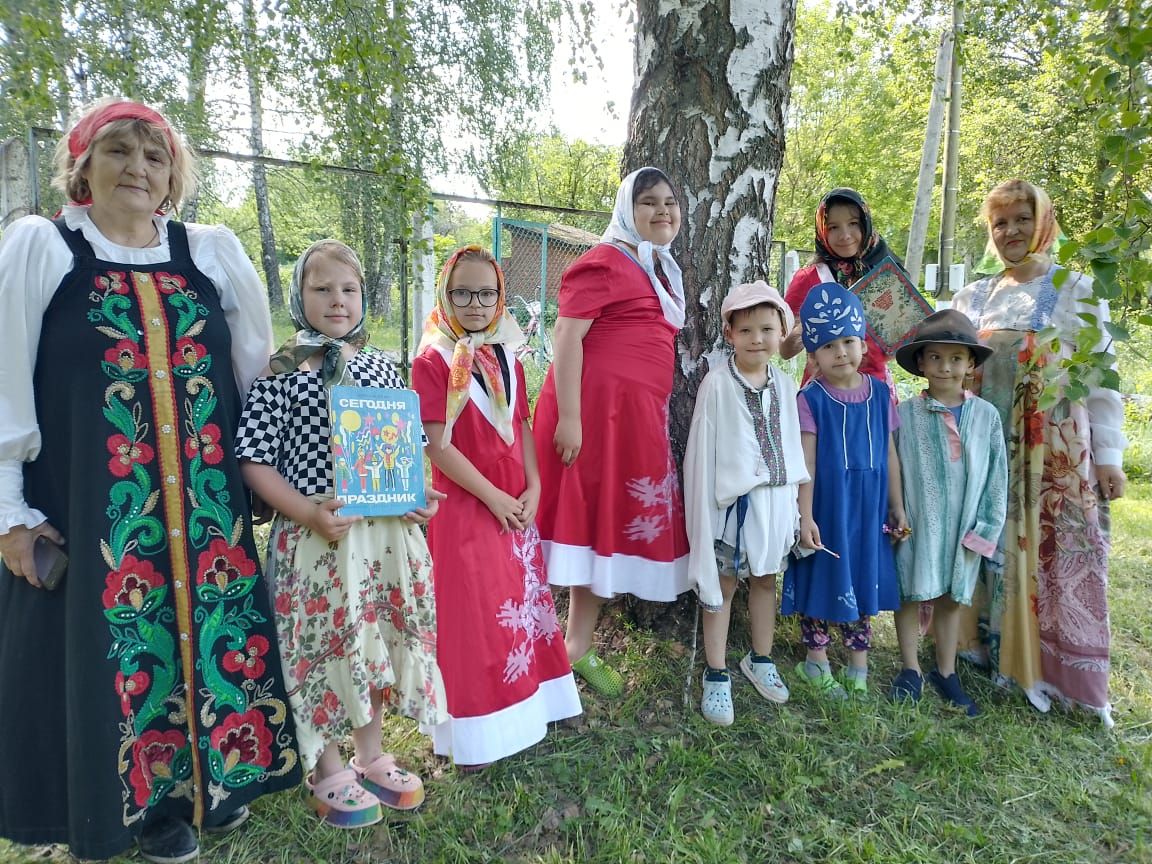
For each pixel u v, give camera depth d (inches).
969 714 108.0
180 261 69.3
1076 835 83.4
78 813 62.2
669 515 100.5
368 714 74.9
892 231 895.7
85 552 62.5
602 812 80.4
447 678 85.7
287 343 76.3
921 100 390.3
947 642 111.3
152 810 71.3
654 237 97.7
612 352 96.7
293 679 73.5
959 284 248.1
